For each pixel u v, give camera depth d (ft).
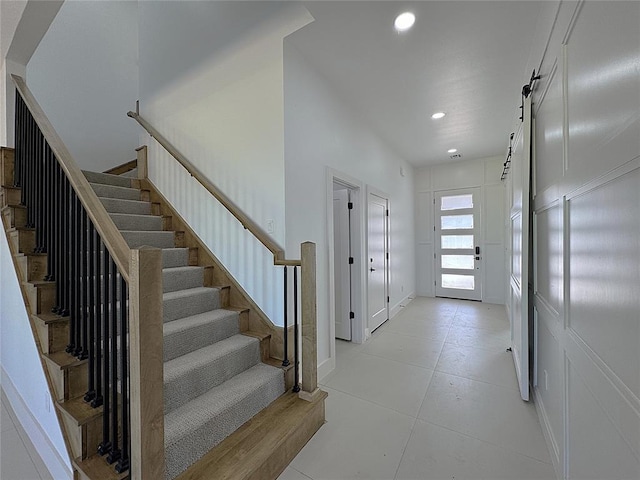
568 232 4.59
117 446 4.42
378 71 8.87
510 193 12.47
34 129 6.64
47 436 5.33
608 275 3.32
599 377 3.53
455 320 14.51
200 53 9.54
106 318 4.38
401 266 17.33
